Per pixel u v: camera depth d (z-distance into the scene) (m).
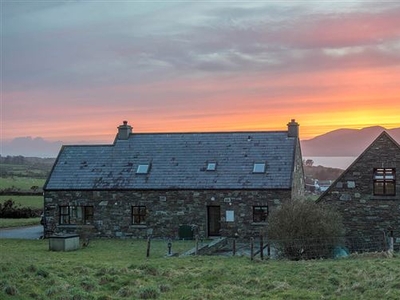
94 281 21.06
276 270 23.72
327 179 97.12
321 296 19.06
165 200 44.78
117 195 45.66
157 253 34.44
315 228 30.50
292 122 47.50
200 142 48.38
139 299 18.84
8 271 21.02
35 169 154.00
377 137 38.28
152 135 49.88
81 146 50.28
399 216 37.78
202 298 18.84
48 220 46.69
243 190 43.38
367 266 23.84
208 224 44.50
